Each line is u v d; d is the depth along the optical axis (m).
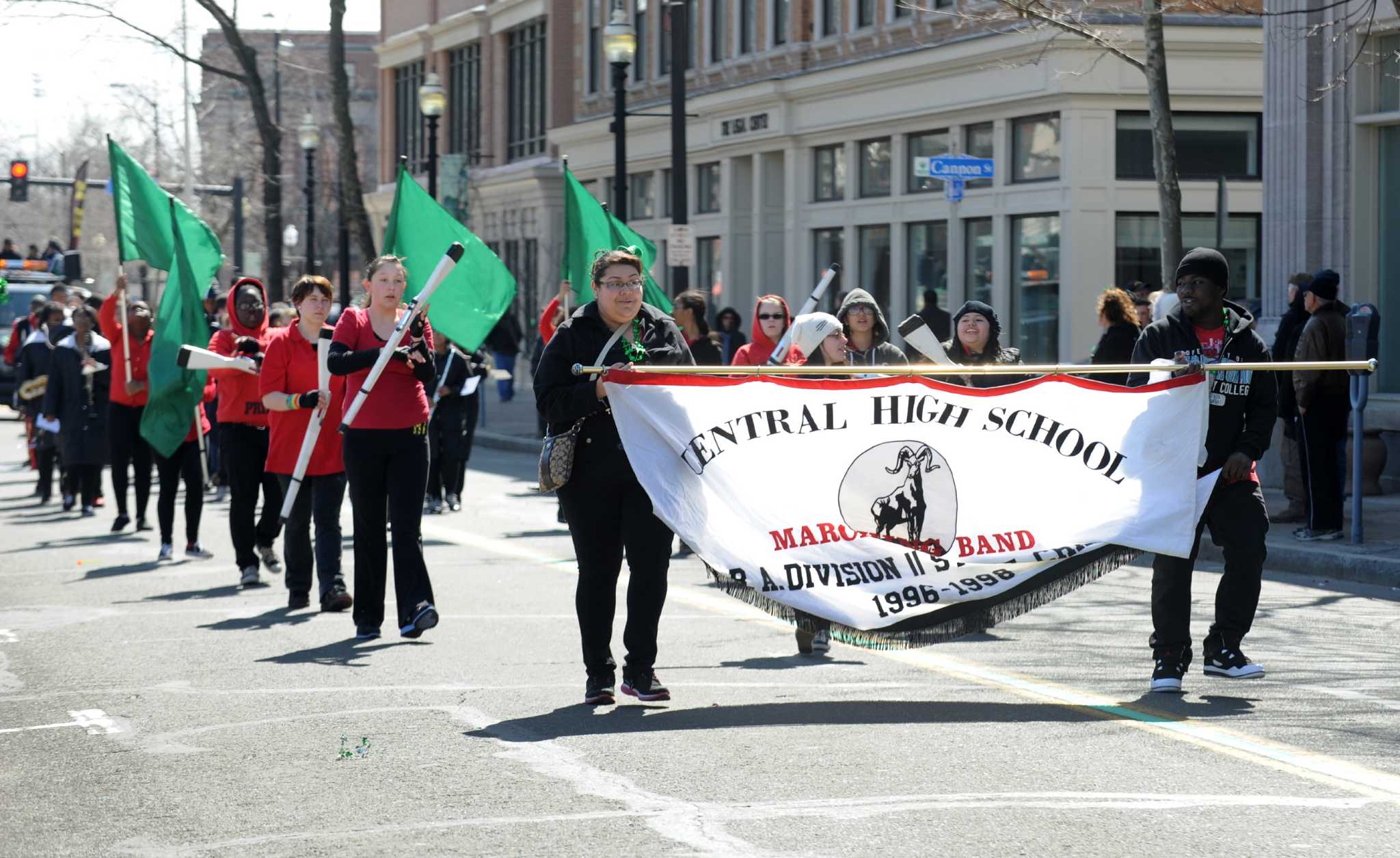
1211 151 30.16
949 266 32.88
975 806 7.33
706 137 41.25
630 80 45.78
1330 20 21.98
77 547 18.17
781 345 12.55
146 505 19.77
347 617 13.10
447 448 21.58
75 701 9.95
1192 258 9.99
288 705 9.71
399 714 9.39
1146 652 11.35
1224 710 9.40
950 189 23.30
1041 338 30.95
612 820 7.16
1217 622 10.37
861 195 36.06
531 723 9.12
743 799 7.48
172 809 7.50
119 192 18.47
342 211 45.62
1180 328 10.02
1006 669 10.74
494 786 7.78
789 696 9.84
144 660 11.25
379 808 7.43
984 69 31.34
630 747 8.52
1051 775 7.89
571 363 9.34
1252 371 9.98
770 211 39.75
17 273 46.91
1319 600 13.93
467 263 17.89
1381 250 22.20
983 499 9.80
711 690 10.03
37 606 13.78
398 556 11.86
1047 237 30.70
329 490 13.23
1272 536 17.05
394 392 11.77
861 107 35.16
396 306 11.89
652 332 9.58
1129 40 29.06
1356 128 22.08
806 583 9.67
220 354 14.84
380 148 65.19
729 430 9.57
